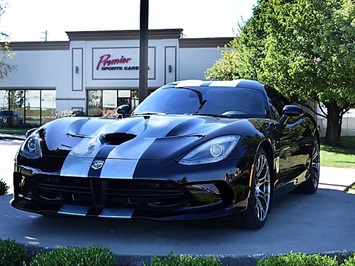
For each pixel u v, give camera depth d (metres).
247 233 3.66
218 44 25.70
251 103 4.57
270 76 15.01
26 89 28.81
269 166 4.02
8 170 9.05
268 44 15.36
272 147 3.99
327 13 12.96
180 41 26.12
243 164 3.40
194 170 3.22
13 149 14.62
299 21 13.70
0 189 5.53
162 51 26.41
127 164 3.25
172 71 26.34
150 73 26.61
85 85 27.83
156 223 3.91
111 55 27.34
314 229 3.85
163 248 3.21
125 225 3.86
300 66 13.78
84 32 27.31
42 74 28.45
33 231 3.68
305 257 2.58
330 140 18.77
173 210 3.22
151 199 3.26
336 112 18.64
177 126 3.68
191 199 3.23
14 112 29.12
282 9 14.55
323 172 8.59
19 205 3.56
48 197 3.50
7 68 28.05
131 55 27.08
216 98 4.64
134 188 3.23
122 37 27.03
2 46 27.59
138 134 3.60
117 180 3.21
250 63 17.67
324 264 2.50
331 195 5.74
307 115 5.74
